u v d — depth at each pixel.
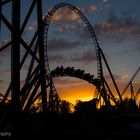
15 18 18.62
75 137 20.83
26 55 19.67
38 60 20.70
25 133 19.31
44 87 20.78
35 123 27.12
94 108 53.03
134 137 19.42
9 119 19.22
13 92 17.95
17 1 18.73
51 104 58.25
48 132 21.11
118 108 60.78
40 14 21.53
